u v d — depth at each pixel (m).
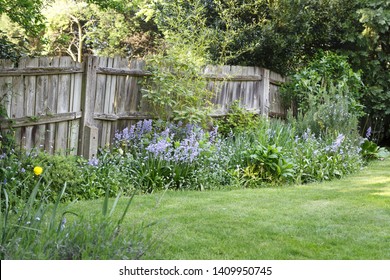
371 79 13.71
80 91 7.99
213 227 5.27
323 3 12.55
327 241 4.92
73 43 20.12
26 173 6.27
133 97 8.75
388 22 13.10
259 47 11.09
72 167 6.79
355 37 13.22
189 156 7.80
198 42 10.28
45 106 7.40
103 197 6.74
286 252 4.57
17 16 7.42
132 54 18.39
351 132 10.56
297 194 7.11
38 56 7.66
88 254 3.63
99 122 8.23
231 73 10.38
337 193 7.20
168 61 8.88
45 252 3.58
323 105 10.54
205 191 7.36
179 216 5.65
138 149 8.14
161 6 12.09
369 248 4.75
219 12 11.39
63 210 5.52
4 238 3.61
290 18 11.38
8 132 6.89
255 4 11.24
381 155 11.43
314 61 12.36
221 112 10.18
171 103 9.05
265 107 11.16
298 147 9.05
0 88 6.73
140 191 7.14
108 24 18.73
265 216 5.78
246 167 8.20
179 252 4.43
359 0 13.10
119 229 3.97
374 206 6.39
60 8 18.23
